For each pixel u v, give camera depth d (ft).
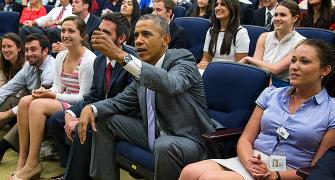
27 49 9.43
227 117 6.95
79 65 8.78
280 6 9.34
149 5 18.90
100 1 19.38
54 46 11.09
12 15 15.75
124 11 13.71
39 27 15.93
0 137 9.93
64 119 7.93
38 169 8.17
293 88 5.98
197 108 6.63
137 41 6.51
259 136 6.10
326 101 5.69
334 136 5.49
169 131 6.61
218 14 10.54
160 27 6.52
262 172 5.43
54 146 9.11
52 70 9.62
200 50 12.03
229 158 6.33
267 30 10.91
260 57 9.79
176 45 11.68
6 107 9.78
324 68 5.63
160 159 6.08
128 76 7.77
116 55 5.84
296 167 5.62
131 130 6.79
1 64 10.56
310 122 5.60
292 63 5.76
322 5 11.44
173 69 6.40
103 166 6.90
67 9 16.17
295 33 9.45
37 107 8.07
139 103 6.89
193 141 6.46
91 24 13.92
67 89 9.00
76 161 7.10
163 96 6.51
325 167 4.91
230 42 10.48
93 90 8.23
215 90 7.19
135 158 6.55
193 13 15.11
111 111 6.87
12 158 9.45
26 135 8.30
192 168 5.74
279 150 5.78
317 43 5.63
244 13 14.39
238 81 6.93
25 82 9.93
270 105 6.07
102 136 6.88
